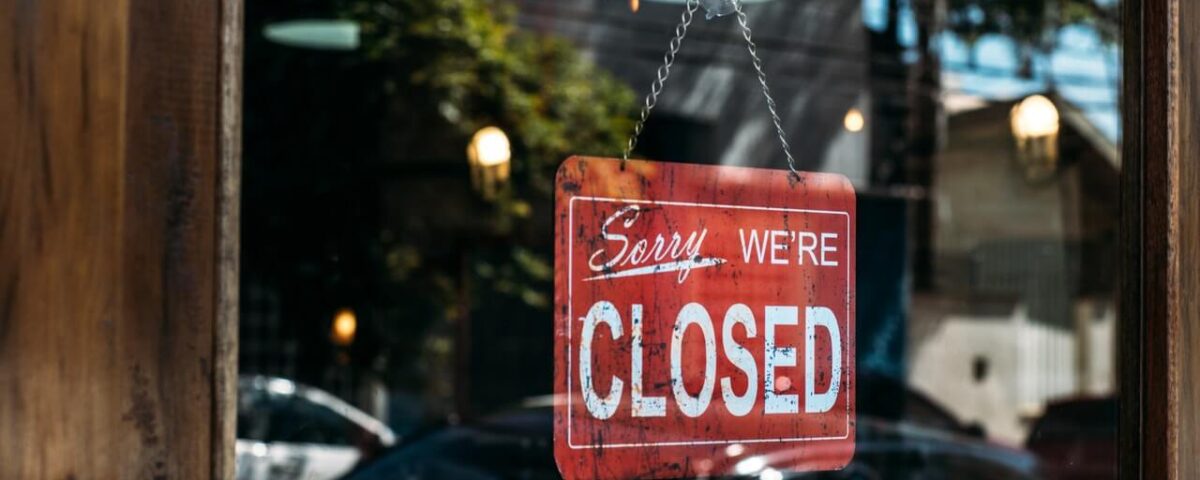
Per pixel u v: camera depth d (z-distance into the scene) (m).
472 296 8.17
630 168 1.63
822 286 1.76
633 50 7.57
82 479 1.08
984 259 8.89
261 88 6.20
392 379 7.69
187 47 1.15
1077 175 8.30
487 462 4.88
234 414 1.17
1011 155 8.46
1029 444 6.34
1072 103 7.81
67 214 1.08
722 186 1.69
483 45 7.64
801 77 7.80
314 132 6.88
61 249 1.08
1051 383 8.91
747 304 1.69
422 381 7.95
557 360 1.56
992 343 8.95
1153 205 1.93
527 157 7.96
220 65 1.16
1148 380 1.93
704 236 1.67
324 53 6.84
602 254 1.60
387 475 5.04
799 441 1.73
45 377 1.07
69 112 1.09
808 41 7.81
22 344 1.06
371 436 6.82
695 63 7.41
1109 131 7.81
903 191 8.50
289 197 6.73
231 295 1.17
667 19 6.21
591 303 1.59
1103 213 8.34
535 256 8.20
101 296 1.10
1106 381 8.59
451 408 7.97
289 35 6.38
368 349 7.55
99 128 1.10
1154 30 1.94
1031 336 8.98
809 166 7.82
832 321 1.77
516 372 8.16
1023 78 8.00
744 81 7.48
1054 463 5.93
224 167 1.16
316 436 6.50
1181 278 1.92
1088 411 6.36
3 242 1.06
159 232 1.13
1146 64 1.95
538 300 8.19
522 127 7.85
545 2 7.82
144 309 1.12
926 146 8.53
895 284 8.45
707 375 1.66
